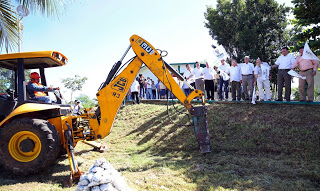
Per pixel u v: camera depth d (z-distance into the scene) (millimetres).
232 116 7012
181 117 7945
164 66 5215
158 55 5219
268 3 15992
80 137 5270
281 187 3504
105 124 5121
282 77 7090
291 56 6969
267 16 16328
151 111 9781
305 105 6508
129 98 15805
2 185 3965
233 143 5848
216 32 18656
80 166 5023
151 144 6770
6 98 4918
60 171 4723
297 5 8344
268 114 6547
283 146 5219
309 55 6172
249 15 16531
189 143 6254
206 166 4578
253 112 6879
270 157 4965
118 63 5219
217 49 9023
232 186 3627
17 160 4395
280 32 15953
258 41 15906
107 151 6566
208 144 5344
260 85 7512
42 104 4695
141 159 5457
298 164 4438
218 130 6551
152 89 15570
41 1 5941
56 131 4617
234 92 8422
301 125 5680
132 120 9547
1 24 6223
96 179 3115
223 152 5465
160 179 3973
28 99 4961
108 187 3111
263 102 7367
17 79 4898
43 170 4707
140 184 3799
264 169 4336
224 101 8211
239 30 16703
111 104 5125
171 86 5285
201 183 3764
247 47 16453
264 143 5504
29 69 5625
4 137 4359
